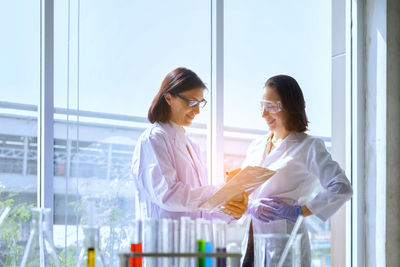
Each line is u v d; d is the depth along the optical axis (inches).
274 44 140.1
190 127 127.9
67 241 112.4
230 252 77.5
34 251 81.1
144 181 106.0
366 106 147.8
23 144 110.3
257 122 135.9
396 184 142.3
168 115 110.5
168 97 110.0
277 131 116.6
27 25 112.3
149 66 124.6
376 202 143.0
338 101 147.3
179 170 108.0
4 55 109.9
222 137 130.3
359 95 147.9
